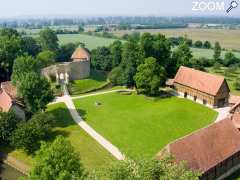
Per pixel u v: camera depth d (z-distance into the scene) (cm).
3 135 7888
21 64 10681
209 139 6384
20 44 14538
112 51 15762
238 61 18462
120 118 9606
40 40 18125
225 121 6944
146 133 8562
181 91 11744
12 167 7575
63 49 18500
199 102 11038
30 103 9000
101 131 8706
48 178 4912
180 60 13688
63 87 12431
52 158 5081
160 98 11406
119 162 4078
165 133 8562
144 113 9994
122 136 8400
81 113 10012
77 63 13388
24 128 7650
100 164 7131
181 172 3944
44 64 14475
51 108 10419
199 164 5900
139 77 11544
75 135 8456
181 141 5991
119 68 13325
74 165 5084
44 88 9131
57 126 9006
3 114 8019
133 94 11906
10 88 10462
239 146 6781
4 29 15612
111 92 12281
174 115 9781
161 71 11694
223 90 10612
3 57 12950
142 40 13038
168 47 13650
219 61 18350
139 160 4081
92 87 13112
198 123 9225
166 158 4312
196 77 11319
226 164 6588
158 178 3897
